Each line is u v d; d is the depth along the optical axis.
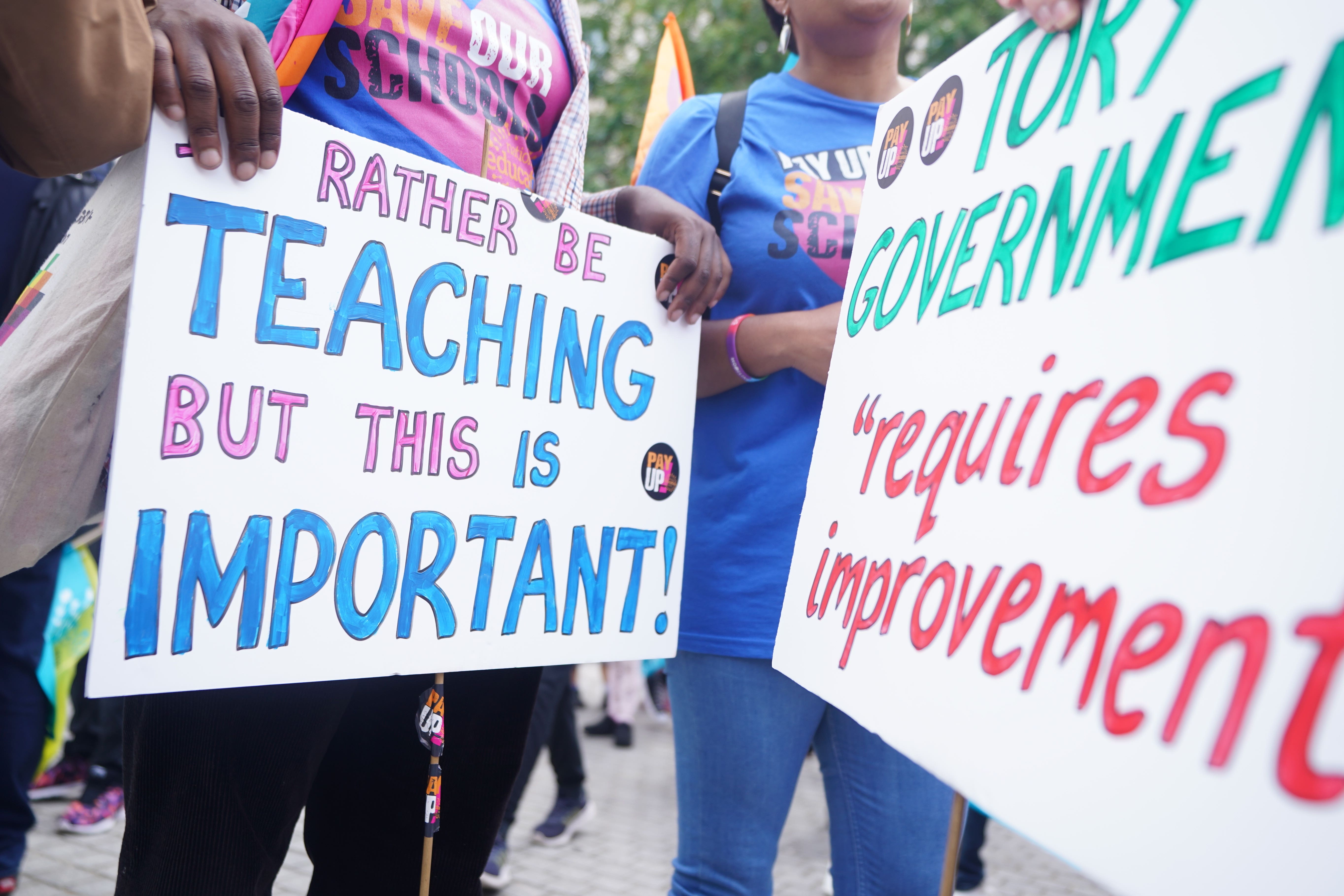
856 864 1.61
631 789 4.89
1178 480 0.69
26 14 0.89
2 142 1.03
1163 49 0.80
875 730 0.98
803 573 1.24
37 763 2.77
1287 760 0.58
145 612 1.03
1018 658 0.80
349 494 1.18
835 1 1.66
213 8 1.09
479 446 1.31
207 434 1.07
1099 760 0.70
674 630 1.55
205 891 1.14
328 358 1.17
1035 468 0.84
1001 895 3.55
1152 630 0.68
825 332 1.56
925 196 1.15
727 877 1.59
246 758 1.18
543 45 1.53
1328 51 0.65
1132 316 0.77
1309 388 0.61
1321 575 0.58
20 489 1.05
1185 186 0.74
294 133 1.14
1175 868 0.63
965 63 1.11
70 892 2.80
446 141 1.35
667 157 1.79
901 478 1.05
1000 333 0.94
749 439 1.68
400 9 1.32
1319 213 0.63
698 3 11.43
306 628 1.14
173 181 1.05
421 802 1.42
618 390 1.48
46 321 1.10
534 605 1.37
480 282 1.32
